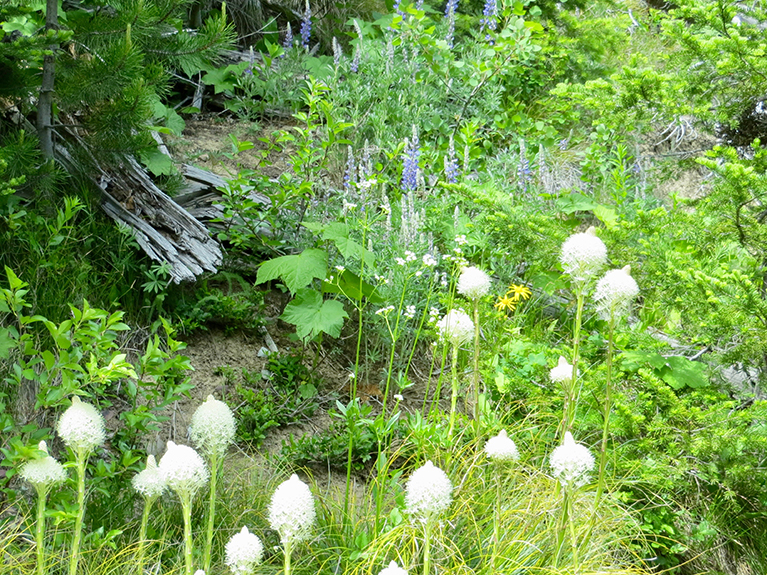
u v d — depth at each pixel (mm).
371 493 3633
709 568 3904
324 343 5219
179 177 5340
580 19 8656
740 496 3852
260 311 5168
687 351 4852
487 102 7070
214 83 6898
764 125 4633
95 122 4430
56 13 4398
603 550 3412
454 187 4715
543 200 5867
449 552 3152
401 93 6648
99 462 3217
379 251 5141
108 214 4859
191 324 4840
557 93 4879
